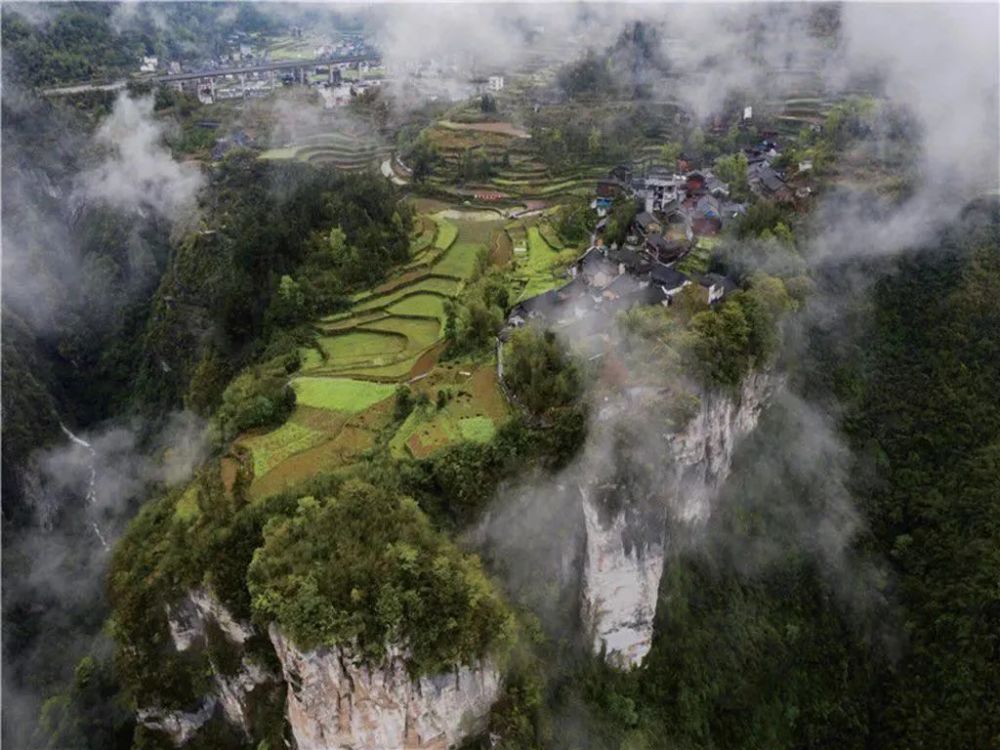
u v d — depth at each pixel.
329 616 41.25
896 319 92.94
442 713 45.47
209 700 50.72
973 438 80.12
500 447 57.72
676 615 63.62
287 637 41.69
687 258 92.75
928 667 68.00
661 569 60.72
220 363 91.75
